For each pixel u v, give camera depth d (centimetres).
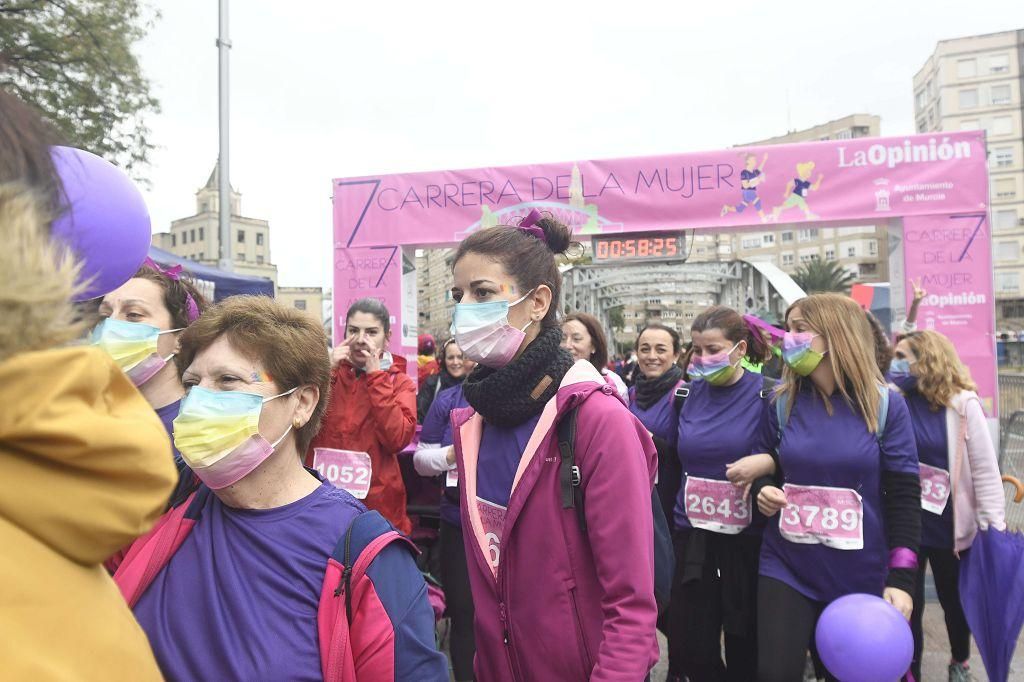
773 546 269
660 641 433
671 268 1378
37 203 70
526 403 174
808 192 590
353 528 131
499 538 178
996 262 7494
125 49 1095
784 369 286
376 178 665
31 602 65
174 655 118
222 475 132
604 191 623
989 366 554
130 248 117
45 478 68
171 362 218
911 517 253
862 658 222
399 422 332
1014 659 375
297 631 120
